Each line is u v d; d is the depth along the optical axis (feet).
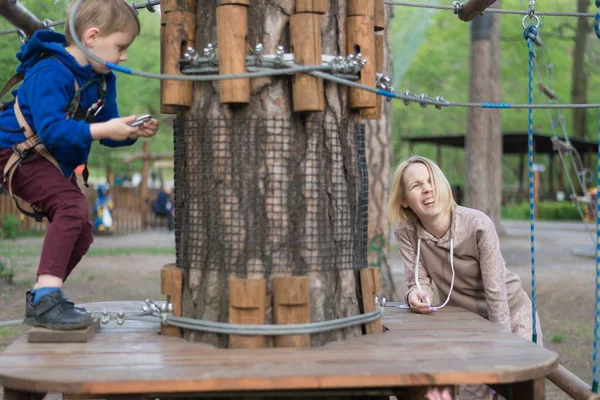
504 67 97.09
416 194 10.82
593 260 46.62
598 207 8.95
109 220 71.51
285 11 8.35
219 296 8.32
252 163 8.29
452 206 11.01
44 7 27.66
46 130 8.18
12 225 58.29
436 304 11.81
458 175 136.26
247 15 8.31
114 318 9.57
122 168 76.64
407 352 7.74
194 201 8.62
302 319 8.06
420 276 11.59
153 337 8.63
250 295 7.97
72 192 8.91
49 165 8.82
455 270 11.29
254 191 8.28
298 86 8.13
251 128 8.30
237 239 8.27
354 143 8.94
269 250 8.25
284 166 8.31
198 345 8.15
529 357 7.48
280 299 8.04
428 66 101.60
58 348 7.97
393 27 51.90
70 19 8.20
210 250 8.43
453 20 98.63
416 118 119.24
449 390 7.59
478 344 8.18
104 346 8.09
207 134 8.45
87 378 6.65
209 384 6.66
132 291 31.76
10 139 8.77
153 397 7.77
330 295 8.53
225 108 8.36
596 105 8.86
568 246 56.29
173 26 8.59
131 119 8.38
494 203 53.98
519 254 50.06
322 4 8.20
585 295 32.09
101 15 8.69
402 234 11.59
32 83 8.47
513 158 147.33
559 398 16.93
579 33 85.97
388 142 25.04
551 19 80.69
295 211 8.33
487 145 50.90
